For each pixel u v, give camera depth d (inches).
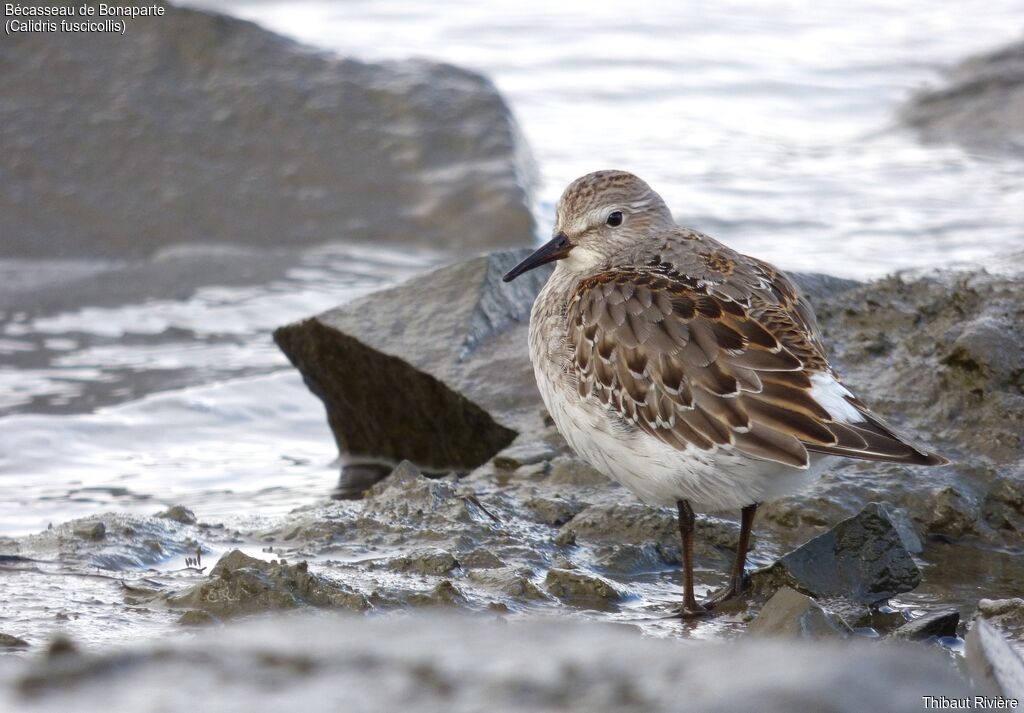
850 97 1088.8
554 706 231.1
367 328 537.6
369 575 389.1
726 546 422.3
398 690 241.9
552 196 858.8
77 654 263.7
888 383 471.2
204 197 808.3
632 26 1239.5
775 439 342.3
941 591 389.4
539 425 498.0
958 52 1189.1
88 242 792.9
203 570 401.7
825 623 330.3
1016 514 431.8
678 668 246.2
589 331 377.7
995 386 459.5
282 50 857.5
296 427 593.9
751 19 1280.8
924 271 512.1
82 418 587.2
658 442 363.6
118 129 821.9
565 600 377.4
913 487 434.9
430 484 446.0
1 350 664.4
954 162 938.1
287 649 265.6
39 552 412.2
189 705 237.3
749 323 358.3
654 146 960.3
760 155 947.3
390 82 850.8
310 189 813.2
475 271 551.8
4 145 812.0
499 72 1109.7
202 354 661.9
